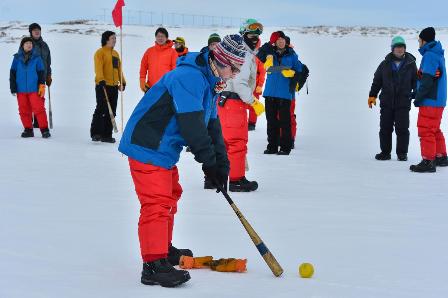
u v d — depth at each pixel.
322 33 52.12
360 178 8.77
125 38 39.12
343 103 20.31
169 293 3.78
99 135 12.29
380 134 10.94
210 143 3.99
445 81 9.57
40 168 9.00
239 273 4.25
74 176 8.40
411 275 4.21
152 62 11.49
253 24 7.70
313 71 28.58
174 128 4.04
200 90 3.99
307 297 3.70
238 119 7.53
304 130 14.98
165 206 4.04
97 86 12.17
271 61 11.00
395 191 7.78
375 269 4.35
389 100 10.80
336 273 4.24
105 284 3.94
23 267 4.22
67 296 3.66
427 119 9.55
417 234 5.45
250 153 11.39
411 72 10.71
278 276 4.14
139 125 4.05
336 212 6.38
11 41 37.66
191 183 8.16
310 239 5.21
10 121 15.65
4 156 10.09
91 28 48.66
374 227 5.71
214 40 8.86
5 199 6.71
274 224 5.77
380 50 36.12
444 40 36.00
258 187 7.93
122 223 5.67
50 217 5.85
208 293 3.78
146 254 3.98
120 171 8.93
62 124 15.22
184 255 4.49
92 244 4.92
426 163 9.55
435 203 7.00
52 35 41.91
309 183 8.28
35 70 12.55
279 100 11.20
